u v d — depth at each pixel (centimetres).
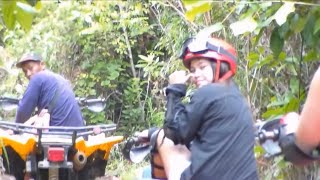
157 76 880
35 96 645
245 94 493
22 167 612
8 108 684
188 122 353
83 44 966
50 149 582
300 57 400
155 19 1008
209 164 349
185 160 368
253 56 438
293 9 309
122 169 821
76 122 646
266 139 229
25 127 584
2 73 769
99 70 1033
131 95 1044
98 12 816
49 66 923
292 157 222
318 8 332
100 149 627
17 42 711
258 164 467
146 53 1065
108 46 1018
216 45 362
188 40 371
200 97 353
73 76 1000
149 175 414
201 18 489
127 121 1046
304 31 347
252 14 347
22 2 186
